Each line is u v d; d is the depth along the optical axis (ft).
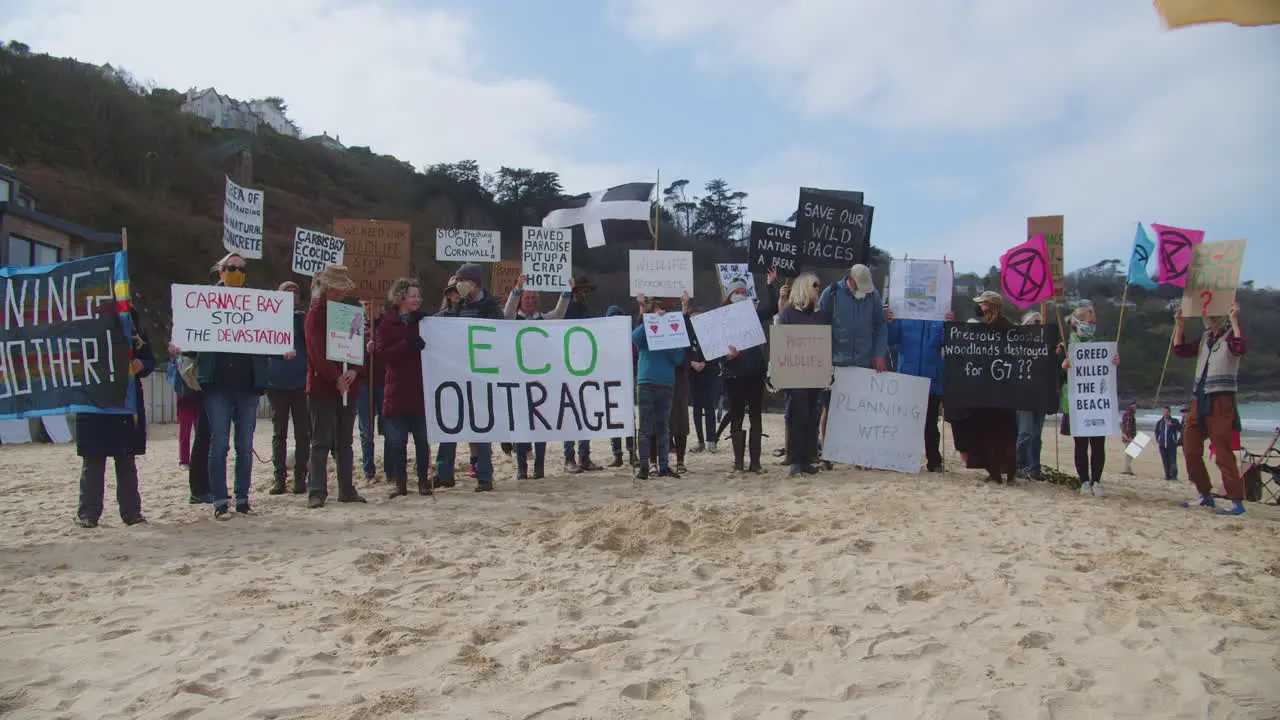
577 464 31.83
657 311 29.01
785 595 14.96
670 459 35.94
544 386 27.22
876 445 29.68
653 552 18.02
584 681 10.97
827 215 32.94
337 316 23.32
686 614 13.84
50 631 12.89
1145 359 239.71
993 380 27.50
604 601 14.51
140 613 13.74
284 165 246.06
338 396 23.93
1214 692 10.47
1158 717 9.85
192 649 11.99
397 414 25.09
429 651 11.98
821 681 11.03
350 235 31.78
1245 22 6.10
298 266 31.91
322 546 18.62
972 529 20.15
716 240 299.17
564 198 35.35
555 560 17.38
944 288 31.24
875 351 29.76
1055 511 22.65
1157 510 24.23
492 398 26.63
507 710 10.01
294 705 10.11
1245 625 13.03
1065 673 11.14
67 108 184.85
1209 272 25.81
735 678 11.13
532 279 34.47
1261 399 245.86
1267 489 34.27
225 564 17.06
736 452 30.17
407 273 31.99
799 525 20.30
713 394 38.70
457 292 29.60
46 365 20.90
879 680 11.02
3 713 9.95
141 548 18.49
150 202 175.32
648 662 11.69
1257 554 18.17
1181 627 12.93
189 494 26.86
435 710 9.98
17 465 37.17
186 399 34.78
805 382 28.32
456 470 31.68
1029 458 30.12
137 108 197.16
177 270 159.53
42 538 19.70
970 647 12.23
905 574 16.08
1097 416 26.96
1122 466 60.95
